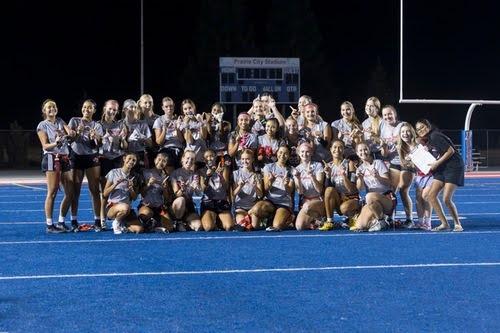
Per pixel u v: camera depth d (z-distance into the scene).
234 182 12.17
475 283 7.98
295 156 12.38
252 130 12.63
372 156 12.54
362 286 7.84
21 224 13.08
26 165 34.16
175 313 6.80
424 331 6.24
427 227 12.12
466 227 12.45
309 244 10.58
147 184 11.88
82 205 16.53
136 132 12.00
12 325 6.45
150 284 7.98
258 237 11.27
